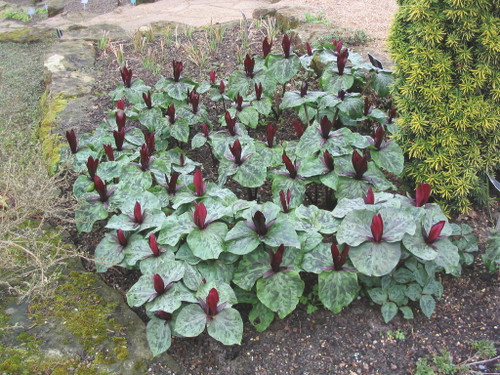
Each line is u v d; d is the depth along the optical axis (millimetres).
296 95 4098
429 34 3416
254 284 2986
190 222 3059
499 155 3623
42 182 3426
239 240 2904
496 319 3035
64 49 6562
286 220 2959
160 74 5895
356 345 2928
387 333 2979
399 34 3793
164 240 2977
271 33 6445
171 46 6695
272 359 2875
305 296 3209
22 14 10070
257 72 4555
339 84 4148
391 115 4105
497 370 2730
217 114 5086
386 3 7184
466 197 3750
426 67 3520
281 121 4918
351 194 3346
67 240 3658
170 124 4336
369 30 6133
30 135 5094
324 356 2875
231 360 2875
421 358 2824
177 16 8211
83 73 6008
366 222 2902
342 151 3508
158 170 3645
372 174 3416
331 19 6543
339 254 2850
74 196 3367
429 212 2973
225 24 7199
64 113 5109
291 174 3502
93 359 2738
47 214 3439
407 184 4023
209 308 2646
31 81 6398
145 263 2986
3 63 7020
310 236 3033
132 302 2779
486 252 3244
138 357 2793
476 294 3207
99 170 3586
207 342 2971
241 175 3500
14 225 3143
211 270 3000
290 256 2984
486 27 3281
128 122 5031
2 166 3930
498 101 3494
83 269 3412
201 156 4594
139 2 9578
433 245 2822
